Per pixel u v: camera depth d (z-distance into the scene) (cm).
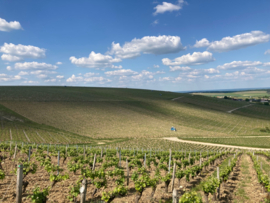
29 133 6041
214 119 11994
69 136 6338
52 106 10050
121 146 5656
